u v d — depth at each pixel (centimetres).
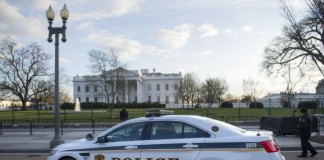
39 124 3297
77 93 13775
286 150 1783
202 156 880
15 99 9481
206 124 909
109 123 3303
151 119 950
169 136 919
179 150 897
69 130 3009
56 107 1914
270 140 877
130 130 956
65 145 1005
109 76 8581
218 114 4897
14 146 1980
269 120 2588
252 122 3212
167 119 939
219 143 879
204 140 889
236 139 875
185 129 916
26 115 5306
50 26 1953
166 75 14800
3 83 8256
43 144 2077
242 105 10981
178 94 11694
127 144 937
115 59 8588
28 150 1845
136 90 13312
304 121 1517
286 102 8506
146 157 917
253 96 11975
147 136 934
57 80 1933
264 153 859
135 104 9262
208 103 10925
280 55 4803
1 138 2498
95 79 10025
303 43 4128
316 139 2069
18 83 8362
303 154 1528
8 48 8244
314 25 3572
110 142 954
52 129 3147
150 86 14812
